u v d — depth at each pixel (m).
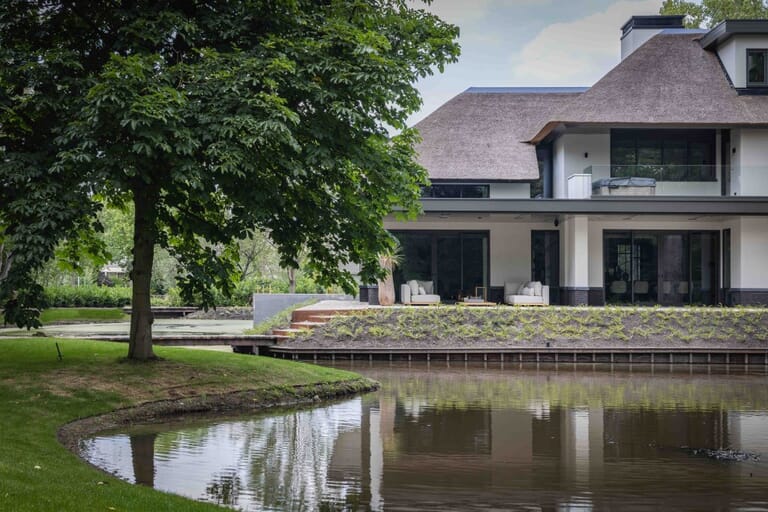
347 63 12.80
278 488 8.77
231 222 14.57
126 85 11.39
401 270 31.36
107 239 44.53
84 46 13.86
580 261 28.94
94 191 12.18
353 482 9.08
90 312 38.03
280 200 13.25
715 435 12.04
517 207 27.95
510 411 14.20
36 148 12.94
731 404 15.18
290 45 12.79
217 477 9.19
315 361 23.08
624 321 24.59
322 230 14.80
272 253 47.75
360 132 13.98
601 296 30.73
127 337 22.14
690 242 31.17
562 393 16.69
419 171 15.54
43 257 11.72
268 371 15.73
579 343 23.91
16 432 10.06
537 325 24.39
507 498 8.47
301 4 13.65
